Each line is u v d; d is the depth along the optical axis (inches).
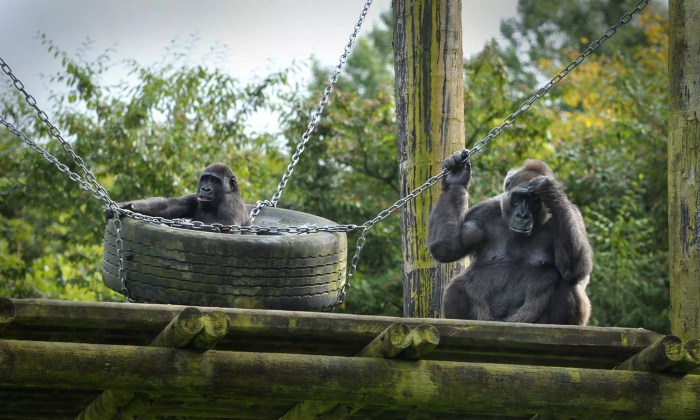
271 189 1208.8
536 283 553.0
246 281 546.9
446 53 643.5
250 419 494.9
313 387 419.5
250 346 439.5
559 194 543.2
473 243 569.9
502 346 445.1
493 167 1198.9
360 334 429.4
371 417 499.5
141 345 434.0
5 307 389.4
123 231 559.8
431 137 637.9
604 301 1165.1
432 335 418.9
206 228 620.4
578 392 438.0
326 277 568.4
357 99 1246.3
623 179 1252.5
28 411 486.9
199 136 1189.7
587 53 533.0
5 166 1200.8
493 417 499.8
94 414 466.6
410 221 638.5
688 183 509.7
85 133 1142.3
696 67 512.7
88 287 1177.4
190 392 410.6
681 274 509.0
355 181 1230.9
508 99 1224.2
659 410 443.2
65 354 399.2
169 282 546.3
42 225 1215.6
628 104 1328.7
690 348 440.1
